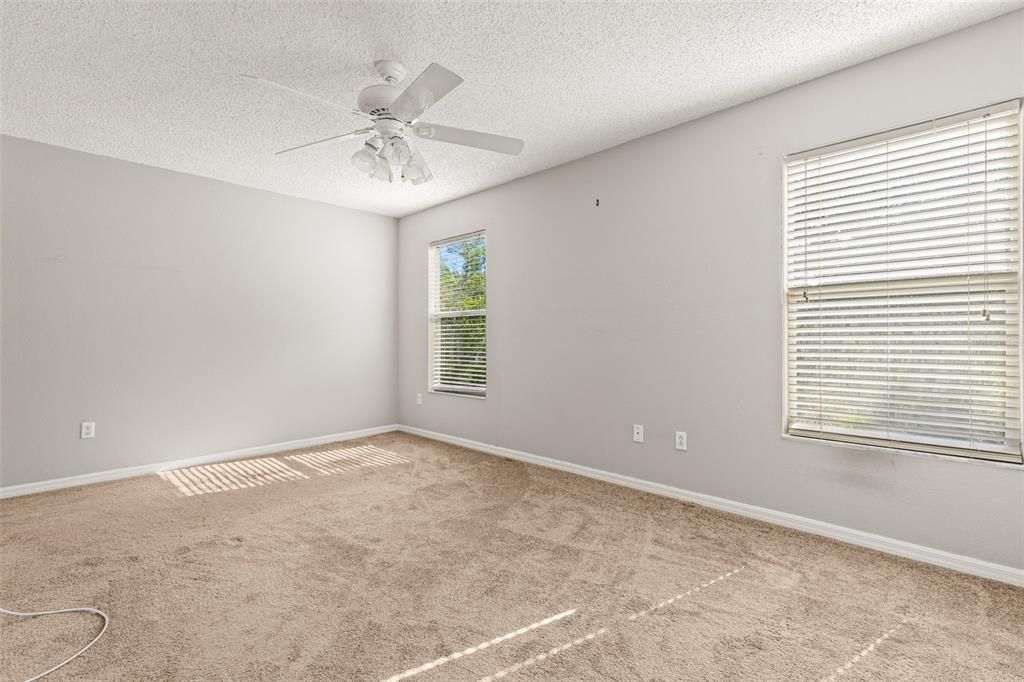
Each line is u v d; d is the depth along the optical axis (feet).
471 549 8.03
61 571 7.30
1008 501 6.82
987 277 7.07
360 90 8.79
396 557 7.75
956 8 6.67
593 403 11.91
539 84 8.65
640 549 7.98
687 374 10.18
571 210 12.35
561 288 12.60
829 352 8.50
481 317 15.01
